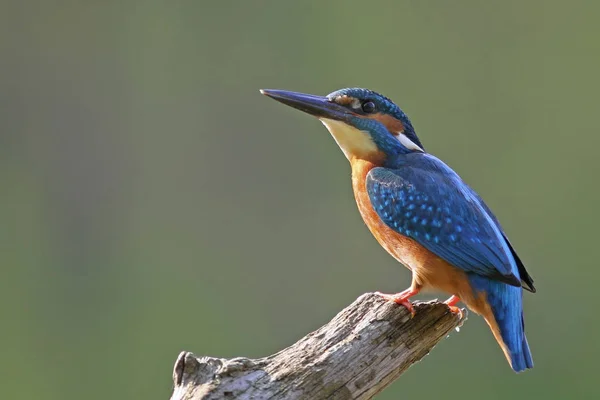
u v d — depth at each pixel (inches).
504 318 279.4
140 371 629.6
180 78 700.0
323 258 652.1
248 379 228.2
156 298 658.8
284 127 682.2
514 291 281.9
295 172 676.7
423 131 690.2
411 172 300.8
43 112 707.4
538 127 680.4
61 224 687.1
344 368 239.8
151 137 699.4
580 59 686.5
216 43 701.3
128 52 707.4
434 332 257.0
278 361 235.8
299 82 701.3
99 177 697.0
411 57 699.4
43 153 699.4
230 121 694.5
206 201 681.0
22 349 644.1
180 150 693.9
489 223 288.8
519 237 650.8
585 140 676.7
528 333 582.6
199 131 694.5
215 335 631.2
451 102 692.7
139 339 641.0
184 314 645.3
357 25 700.7
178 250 669.9
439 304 260.5
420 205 291.3
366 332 248.4
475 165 682.2
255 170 684.7
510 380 540.7
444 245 286.0
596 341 582.2
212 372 226.8
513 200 663.1
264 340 631.2
